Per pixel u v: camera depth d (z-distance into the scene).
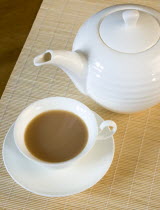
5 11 0.95
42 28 0.78
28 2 0.96
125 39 0.58
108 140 0.61
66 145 0.58
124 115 0.68
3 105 0.69
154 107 0.69
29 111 0.60
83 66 0.60
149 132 0.66
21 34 0.91
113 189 0.61
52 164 0.55
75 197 0.61
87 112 0.59
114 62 0.58
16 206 0.60
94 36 0.60
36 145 0.58
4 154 0.60
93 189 0.61
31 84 0.71
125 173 0.63
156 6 0.81
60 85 0.71
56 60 0.58
